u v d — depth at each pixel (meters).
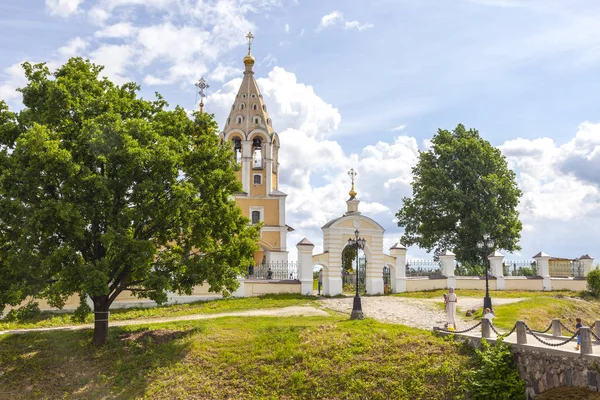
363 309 32.19
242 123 56.53
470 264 48.44
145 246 22.78
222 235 26.42
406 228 53.31
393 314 30.62
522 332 19.83
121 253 23.06
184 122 26.89
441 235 50.66
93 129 22.19
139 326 26.75
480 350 21.19
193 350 23.30
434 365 21.05
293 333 24.31
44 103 24.34
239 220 27.56
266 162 56.44
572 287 44.44
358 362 21.66
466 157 50.25
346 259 48.53
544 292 42.69
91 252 24.22
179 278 24.94
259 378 21.41
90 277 21.39
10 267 21.33
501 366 19.81
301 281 38.06
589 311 36.31
